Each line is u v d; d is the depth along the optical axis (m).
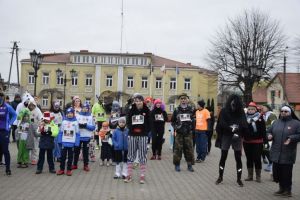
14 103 20.20
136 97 11.77
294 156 10.22
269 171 14.19
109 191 10.19
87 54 72.25
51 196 9.42
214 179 12.56
